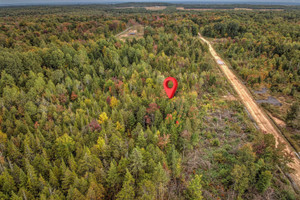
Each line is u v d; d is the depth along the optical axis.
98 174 42.88
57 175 45.19
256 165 43.16
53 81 86.44
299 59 114.69
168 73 99.25
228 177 47.69
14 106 66.62
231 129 66.88
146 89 80.88
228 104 83.69
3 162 45.66
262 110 81.00
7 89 70.31
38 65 93.00
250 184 44.47
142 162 45.97
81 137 54.25
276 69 116.69
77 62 102.56
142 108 65.12
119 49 126.00
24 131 58.91
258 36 156.62
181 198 43.59
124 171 44.75
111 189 43.44
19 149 52.31
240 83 104.69
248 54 134.75
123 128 60.00
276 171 49.75
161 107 70.00
